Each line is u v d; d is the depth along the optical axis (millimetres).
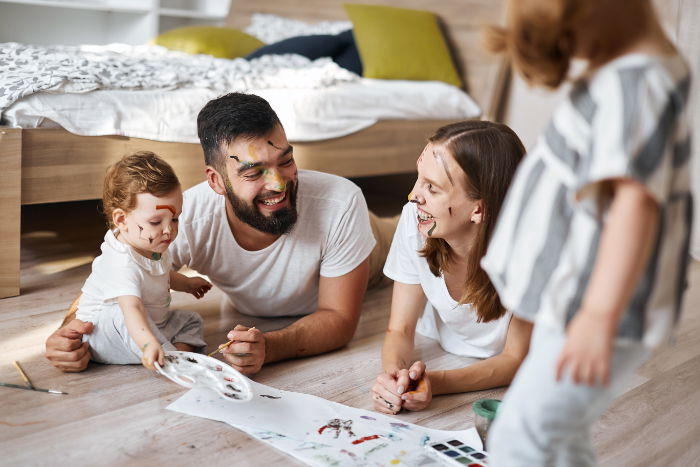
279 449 1209
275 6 4059
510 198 897
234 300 1791
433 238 1453
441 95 3037
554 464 932
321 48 3164
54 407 1314
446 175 1347
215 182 1534
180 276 1679
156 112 2170
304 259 1645
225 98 1505
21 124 1929
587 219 814
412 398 1353
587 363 764
